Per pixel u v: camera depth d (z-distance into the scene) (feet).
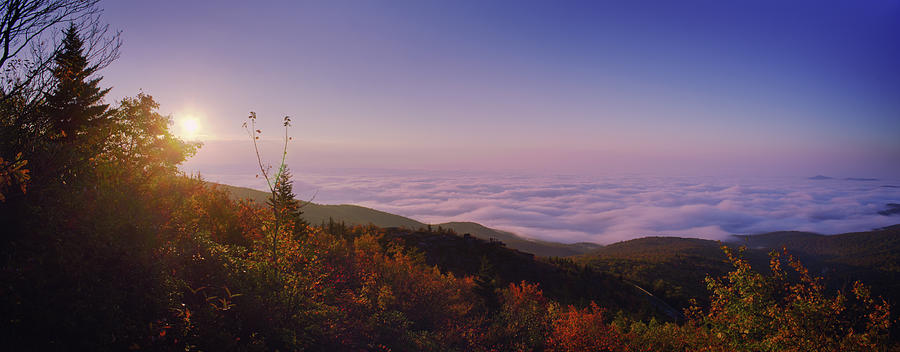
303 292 34.09
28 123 32.81
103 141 37.37
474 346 49.34
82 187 30.42
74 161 31.91
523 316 65.62
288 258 34.71
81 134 36.11
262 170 32.53
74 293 22.68
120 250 27.17
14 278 21.42
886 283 343.05
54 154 30.27
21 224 24.58
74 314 21.65
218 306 27.68
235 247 42.57
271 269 33.76
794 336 37.32
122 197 32.24
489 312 70.38
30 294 21.38
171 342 23.30
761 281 40.91
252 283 33.09
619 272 418.72
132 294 24.68
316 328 32.24
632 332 65.72
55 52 35.47
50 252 23.99
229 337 25.46
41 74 35.09
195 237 35.55
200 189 52.06
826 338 36.14
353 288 50.14
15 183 25.46
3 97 31.53
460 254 215.31
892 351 33.22
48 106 34.63
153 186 38.47
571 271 247.29
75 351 20.13
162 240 31.81
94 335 21.26
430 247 215.92
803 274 39.58
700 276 403.54
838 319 36.58
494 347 51.96
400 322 44.75
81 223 27.20
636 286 286.46
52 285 22.58
